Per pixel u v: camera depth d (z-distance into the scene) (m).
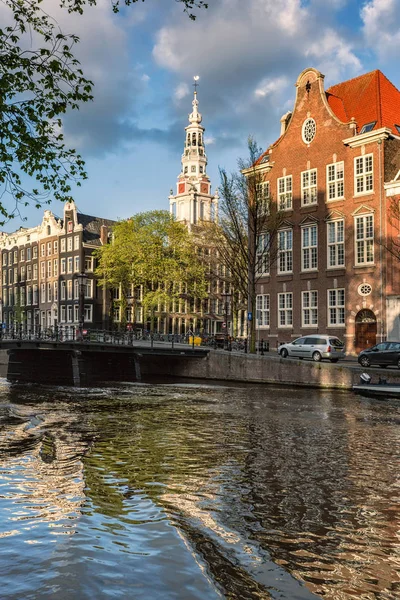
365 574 6.18
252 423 18.08
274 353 43.12
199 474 10.85
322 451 13.32
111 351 39.16
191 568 5.76
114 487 9.66
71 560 5.80
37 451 13.02
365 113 43.00
